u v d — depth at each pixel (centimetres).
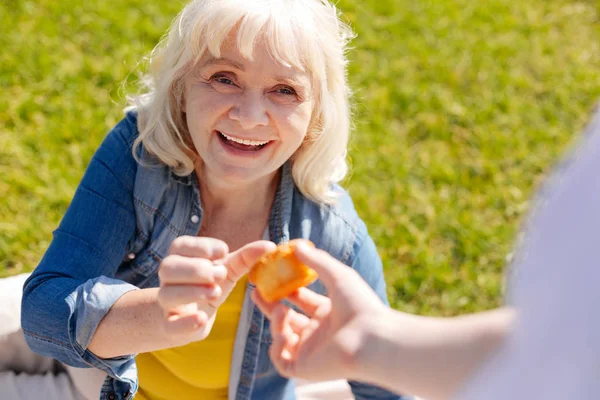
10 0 529
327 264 132
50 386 263
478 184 443
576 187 94
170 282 152
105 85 472
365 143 455
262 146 198
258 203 217
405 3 626
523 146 479
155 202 211
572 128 509
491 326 112
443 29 596
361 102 493
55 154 411
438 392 115
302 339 136
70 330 188
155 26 541
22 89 455
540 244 97
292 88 192
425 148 469
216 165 198
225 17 182
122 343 181
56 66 475
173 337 163
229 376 225
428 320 120
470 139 480
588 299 90
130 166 213
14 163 400
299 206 221
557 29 639
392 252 381
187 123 204
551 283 94
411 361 117
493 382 101
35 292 197
